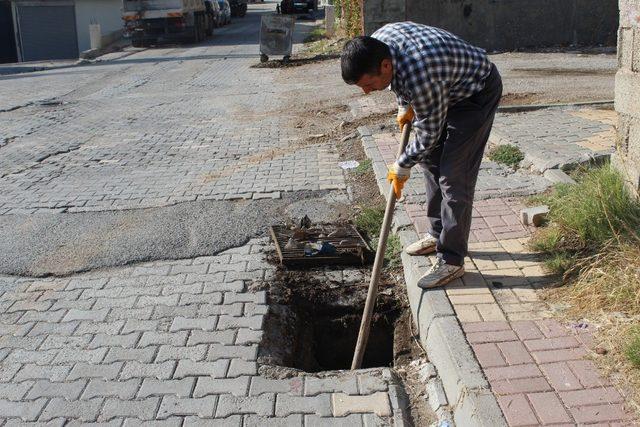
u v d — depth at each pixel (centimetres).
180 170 752
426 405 334
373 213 549
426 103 350
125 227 573
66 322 415
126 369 360
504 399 297
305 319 444
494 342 341
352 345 445
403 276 461
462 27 1689
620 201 423
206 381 348
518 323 358
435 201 430
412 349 396
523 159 644
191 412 323
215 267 488
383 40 361
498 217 507
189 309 425
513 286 398
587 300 370
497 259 434
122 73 1739
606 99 936
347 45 350
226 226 563
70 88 1500
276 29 1727
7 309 436
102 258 510
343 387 341
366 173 686
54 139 957
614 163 476
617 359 320
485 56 371
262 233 548
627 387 301
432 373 352
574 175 566
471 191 391
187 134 949
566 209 453
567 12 1683
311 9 3888
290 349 404
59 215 613
